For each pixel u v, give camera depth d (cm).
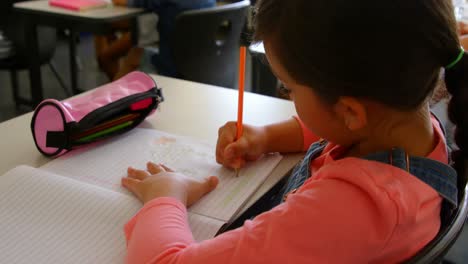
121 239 62
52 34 242
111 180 76
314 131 53
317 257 45
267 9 48
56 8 218
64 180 73
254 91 186
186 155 85
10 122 97
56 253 60
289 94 54
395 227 46
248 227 50
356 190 47
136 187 71
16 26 233
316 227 46
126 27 253
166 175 71
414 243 49
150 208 62
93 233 63
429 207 49
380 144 52
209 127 98
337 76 45
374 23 42
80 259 59
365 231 45
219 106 108
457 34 47
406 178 49
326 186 48
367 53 43
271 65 51
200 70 214
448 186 52
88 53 389
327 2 43
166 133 94
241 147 82
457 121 53
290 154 88
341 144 55
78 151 85
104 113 86
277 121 101
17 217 65
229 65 228
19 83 319
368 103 47
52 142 82
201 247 51
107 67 298
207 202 71
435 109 61
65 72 343
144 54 250
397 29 42
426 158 51
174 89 118
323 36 44
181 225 60
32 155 85
